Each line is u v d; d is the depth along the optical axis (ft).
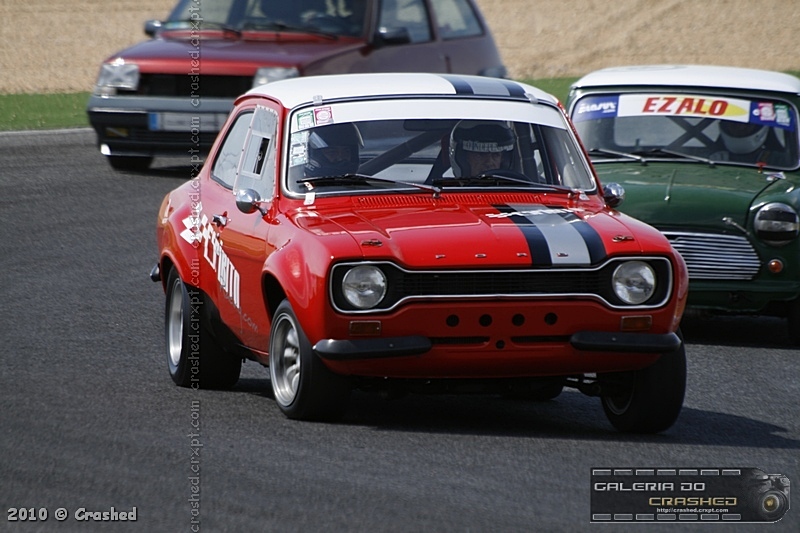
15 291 132.16
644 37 468.34
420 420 85.46
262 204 87.20
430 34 209.26
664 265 79.15
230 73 191.31
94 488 68.49
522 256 76.95
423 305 76.07
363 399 92.68
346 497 66.64
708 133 130.41
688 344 118.73
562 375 79.97
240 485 68.64
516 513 64.75
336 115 89.51
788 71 410.11
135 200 184.96
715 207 118.62
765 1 506.48
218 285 91.45
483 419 86.84
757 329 128.47
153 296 131.75
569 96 137.28
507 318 76.79
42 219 170.60
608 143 131.54
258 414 84.94
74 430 80.43
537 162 90.22
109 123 196.85
